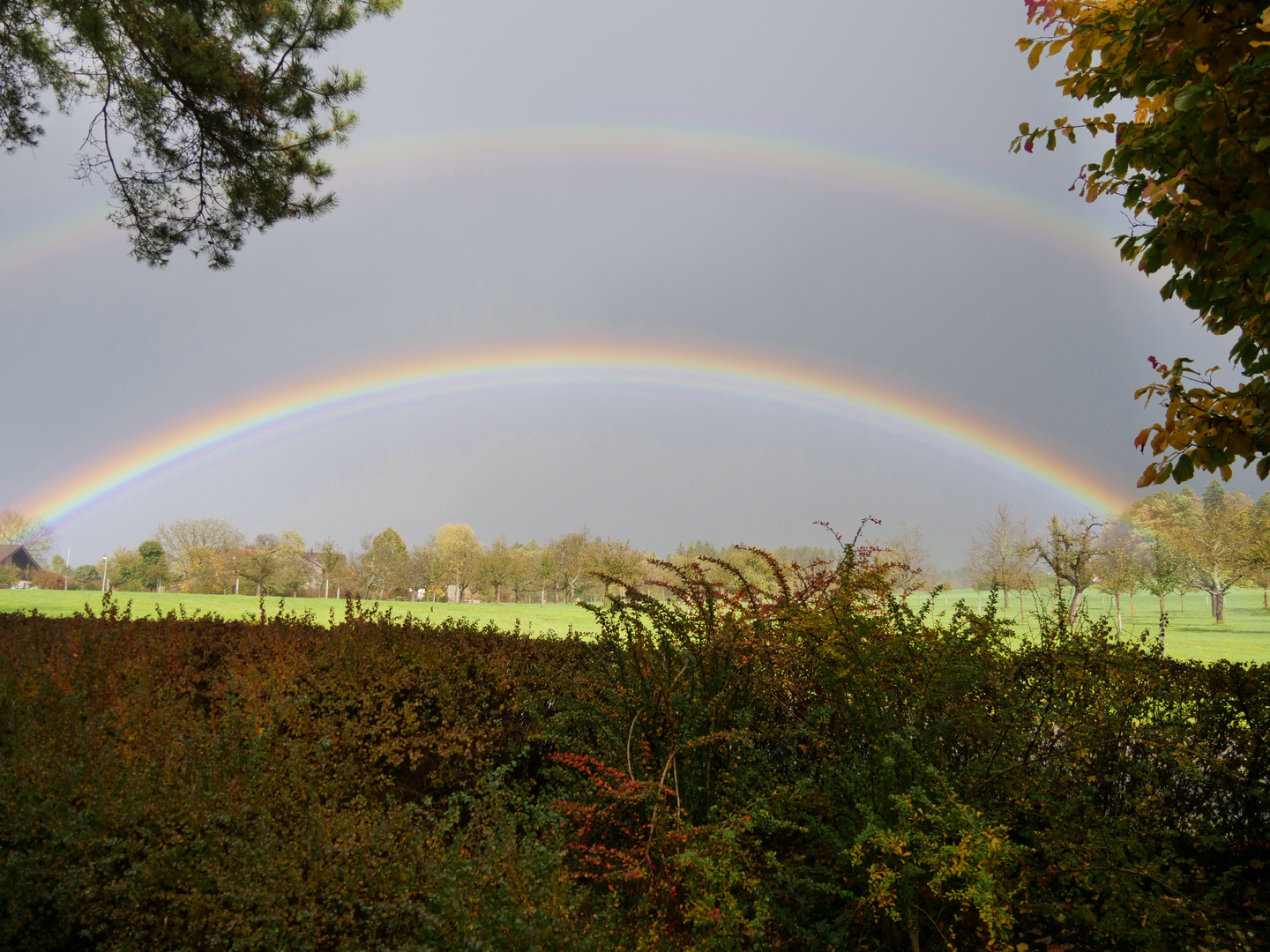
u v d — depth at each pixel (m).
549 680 4.23
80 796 2.64
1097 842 2.87
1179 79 2.82
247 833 2.35
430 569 57.09
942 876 2.49
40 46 8.96
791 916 2.98
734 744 3.41
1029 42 3.29
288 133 10.17
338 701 4.10
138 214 10.11
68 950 2.48
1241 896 3.18
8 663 4.60
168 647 5.41
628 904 2.95
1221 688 3.79
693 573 3.92
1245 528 26.95
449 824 2.44
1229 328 2.98
